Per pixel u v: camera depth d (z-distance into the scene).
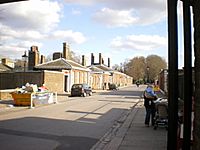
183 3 5.05
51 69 53.91
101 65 98.06
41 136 11.59
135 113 20.17
